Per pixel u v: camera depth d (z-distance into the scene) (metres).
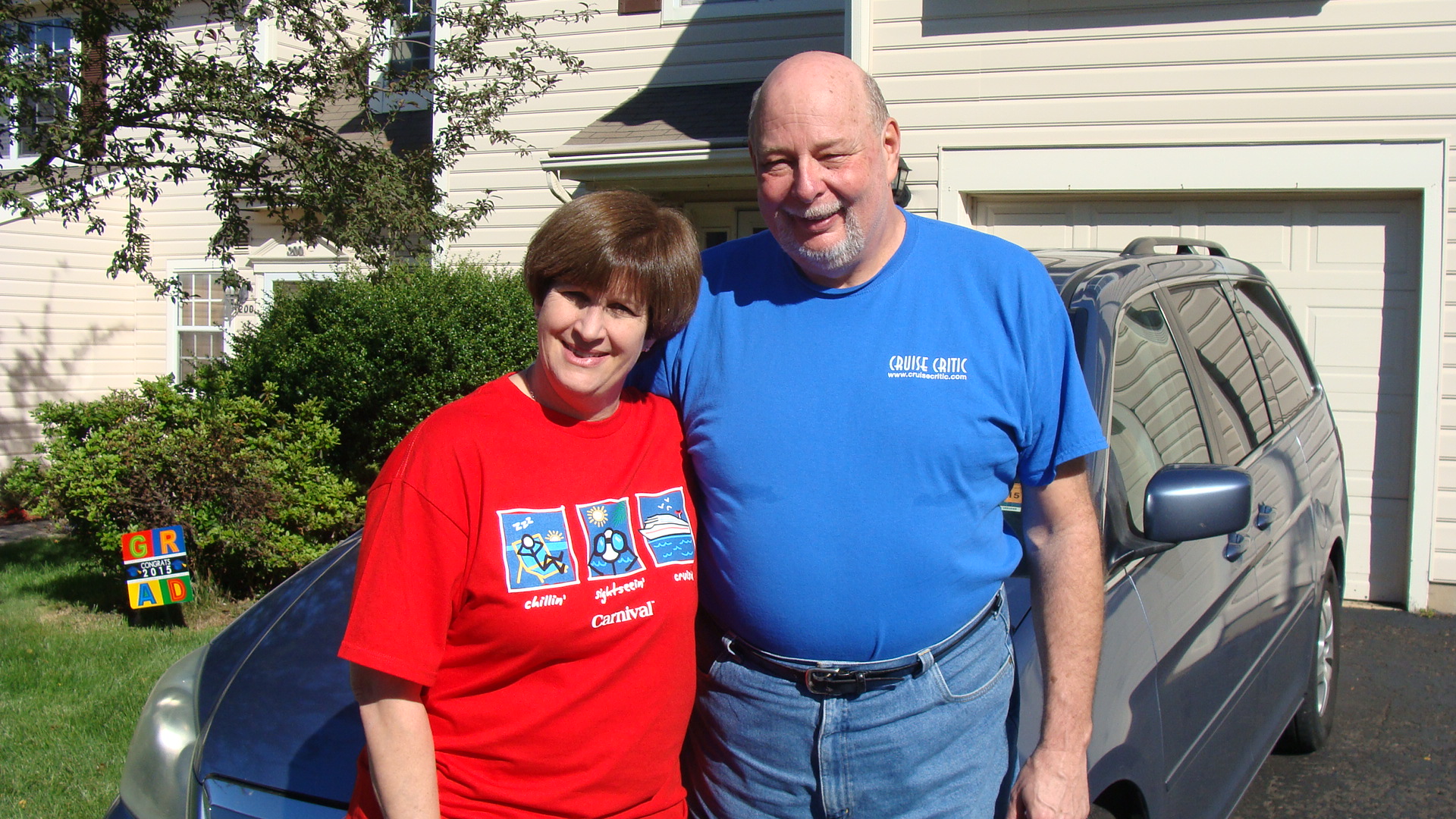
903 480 1.77
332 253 10.24
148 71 6.72
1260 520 3.19
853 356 1.81
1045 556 1.93
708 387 1.88
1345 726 4.38
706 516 1.88
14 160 11.48
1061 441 1.87
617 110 8.55
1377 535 6.20
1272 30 6.18
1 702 4.60
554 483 1.62
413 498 1.53
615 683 1.63
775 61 8.59
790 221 1.77
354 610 1.53
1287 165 6.19
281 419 6.47
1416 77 5.95
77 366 11.28
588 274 1.59
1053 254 3.20
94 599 6.56
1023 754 2.00
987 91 6.69
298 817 2.03
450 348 6.62
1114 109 6.48
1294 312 6.34
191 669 2.53
